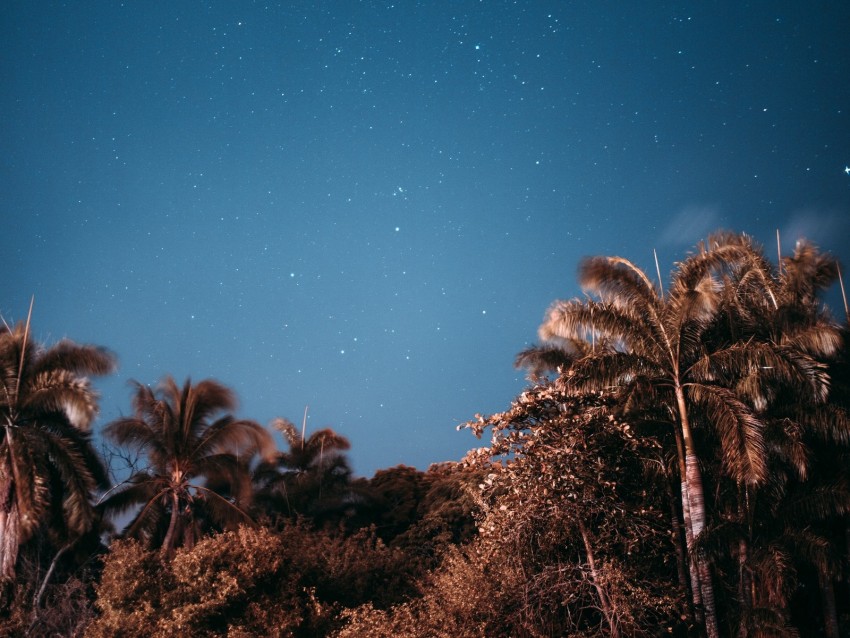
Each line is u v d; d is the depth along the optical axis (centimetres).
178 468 2791
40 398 2247
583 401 1808
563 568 1672
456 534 3169
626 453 1855
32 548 2423
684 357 2042
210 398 2867
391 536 3762
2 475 2175
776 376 1953
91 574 2361
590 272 2130
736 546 1958
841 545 2108
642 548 1764
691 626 1764
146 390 2895
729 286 2153
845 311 2248
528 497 1688
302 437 3938
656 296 2088
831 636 1981
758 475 1753
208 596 1825
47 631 2027
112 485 2684
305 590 2069
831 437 2005
